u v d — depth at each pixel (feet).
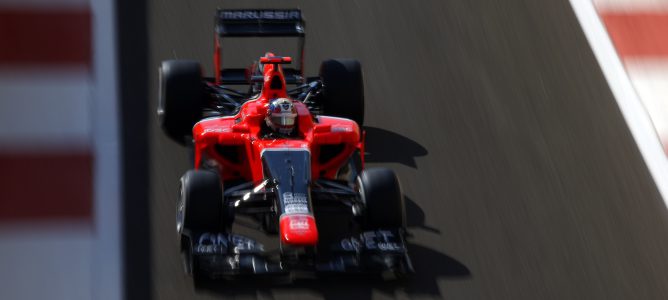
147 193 115.96
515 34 157.99
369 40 153.28
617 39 156.56
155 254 106.52
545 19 161.89
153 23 149.79
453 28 158.40
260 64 122.11
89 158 120.06
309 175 102.06
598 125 138.41
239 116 112.57
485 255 111.34
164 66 125.70
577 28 159.63
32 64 135.03
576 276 109.29
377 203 102.99
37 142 121.19
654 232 118.11
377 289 103.14
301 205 98.17
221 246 99.30
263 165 103.19
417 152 129.70
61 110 127.65
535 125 137.59
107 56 140.05
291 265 101.55
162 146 124.47
